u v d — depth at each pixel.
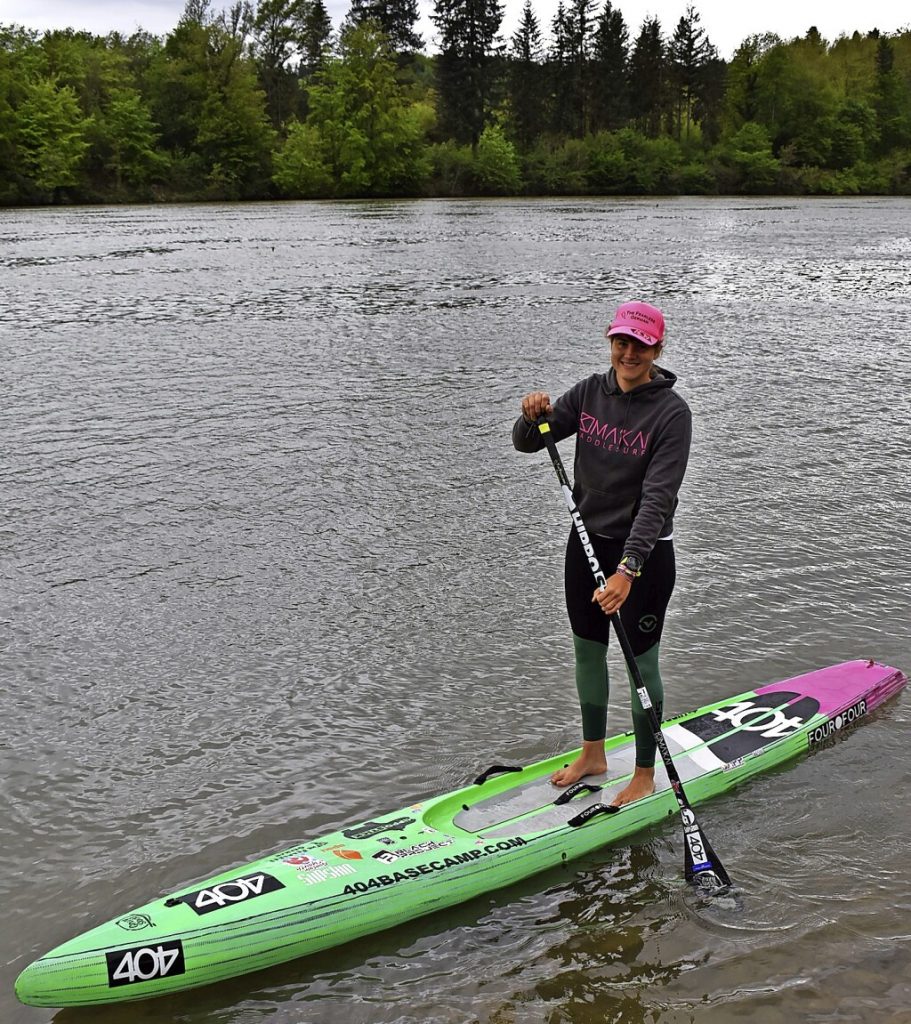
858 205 61.31
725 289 20.64
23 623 6.05
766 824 4.20
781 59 87.25
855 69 99.12
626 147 79.75
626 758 4.55
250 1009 3.27
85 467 8.89
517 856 3.89
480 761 4.66
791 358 13.55
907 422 10.34
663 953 3.46
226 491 8.33
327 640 5.86
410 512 7.90
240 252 28.09
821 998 3.24
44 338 14.80
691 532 7.39
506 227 39.22
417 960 3.47
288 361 13.32
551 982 3.34
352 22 99.31
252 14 81.69
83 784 4.50
